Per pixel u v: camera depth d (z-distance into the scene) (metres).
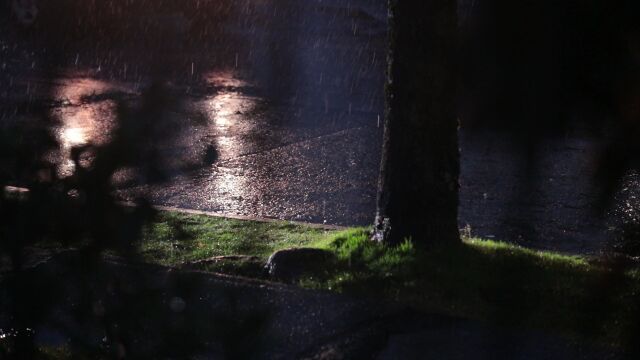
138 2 18.88
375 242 6.41
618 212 7.46
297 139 11.56
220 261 6.32
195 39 19.12
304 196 9.07
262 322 3.30
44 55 16.28
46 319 3.45
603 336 4.86
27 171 3.28
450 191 6.27
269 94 14.46
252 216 8.27
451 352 4.88
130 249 3.41
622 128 2.44
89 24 18.06
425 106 6.14
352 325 5.21
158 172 3.30
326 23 22.20
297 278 6.00
